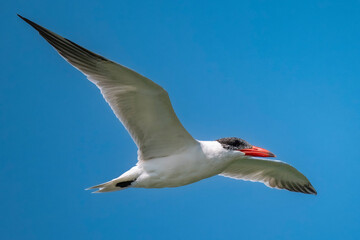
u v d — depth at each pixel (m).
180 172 13.20
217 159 13.32
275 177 16.45
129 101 12.60
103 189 13.30
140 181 13.24
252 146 13.69
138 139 13.24
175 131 12.95
